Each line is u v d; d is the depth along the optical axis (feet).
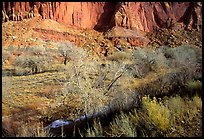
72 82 35.50
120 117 22.34
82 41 143.13
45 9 155.53
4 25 140.87
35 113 33.60
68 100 36.42
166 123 19.30
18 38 124.88
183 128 19.29
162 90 29.35
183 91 27.40
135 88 36.32
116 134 19.42
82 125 23.62
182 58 81.92
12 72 67.82
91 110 28.19
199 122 19.71
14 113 34.32
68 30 150.10
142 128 19.70
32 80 57.88
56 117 30.37
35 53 95.66
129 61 79.30
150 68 62.18
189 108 21.95
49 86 50.75
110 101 29.12
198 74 34.06
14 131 23.00
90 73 43.86
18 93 45.70
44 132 21.47
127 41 144.77
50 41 127.85
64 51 81.76
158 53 92.79
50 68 71.82
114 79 37.27
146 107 21.47
